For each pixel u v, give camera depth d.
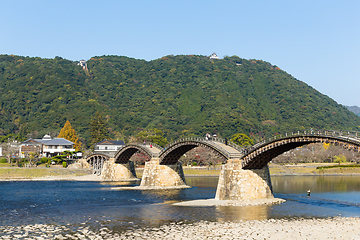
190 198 94.44
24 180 155.50
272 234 52.97
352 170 177.75
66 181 152.50
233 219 64.31
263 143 78.38
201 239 50.88
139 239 51.09
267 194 86.94
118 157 156.12
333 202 84.06
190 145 108.56
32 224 61.19
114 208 77.81
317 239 50.00
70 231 55.91
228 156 87.94
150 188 119.25
